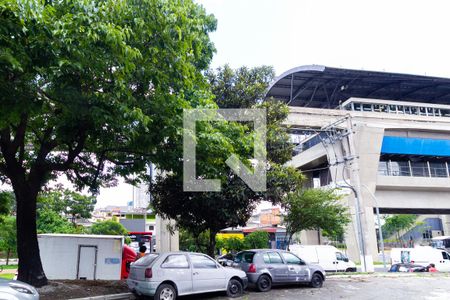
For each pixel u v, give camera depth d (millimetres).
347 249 36500
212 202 15516
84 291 11945
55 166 12234
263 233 38156
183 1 10594
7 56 6762
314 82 46094
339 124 28906
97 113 8742
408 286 14938
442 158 43281
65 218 47719
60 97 8859
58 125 10656
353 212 35625
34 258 12039
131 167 14180
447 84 47594
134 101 9852
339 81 45812
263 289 13445
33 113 8953
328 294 12891
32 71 7879
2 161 14422
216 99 18594
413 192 41812
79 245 15898
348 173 34094
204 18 12523
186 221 17453
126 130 9484
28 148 15797
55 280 13844
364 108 42906
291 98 44812
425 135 41094
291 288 14219
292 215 24703
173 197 16453
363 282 16156
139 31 9102
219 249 38406
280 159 18531
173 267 11211
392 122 40188
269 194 16734
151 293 10695
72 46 7707
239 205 16188
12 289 7430
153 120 10500
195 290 11445
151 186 16984
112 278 15781
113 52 8469
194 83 12492
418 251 29641
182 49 9867
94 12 8312
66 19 7832
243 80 19250
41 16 7207
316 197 24594
